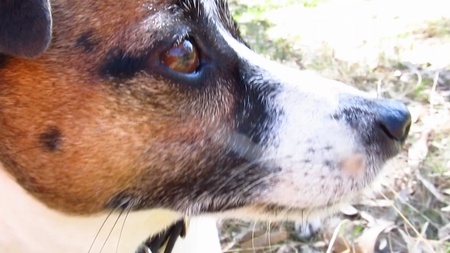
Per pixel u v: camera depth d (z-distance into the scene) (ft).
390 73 2.12
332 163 0.98
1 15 0.87
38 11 0.86
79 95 0.92
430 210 1.49
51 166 0.94
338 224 1.46
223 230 1.54
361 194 1.02
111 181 0.95
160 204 0.99
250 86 0.99
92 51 0.92
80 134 0.93
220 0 1.03
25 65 0.92
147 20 0.92
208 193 0.99
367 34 2.58
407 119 1.03
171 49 0.93
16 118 0.93
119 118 0.93
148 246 1.12
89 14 0.93
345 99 1.01
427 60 2.19
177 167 0.96
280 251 1.47
